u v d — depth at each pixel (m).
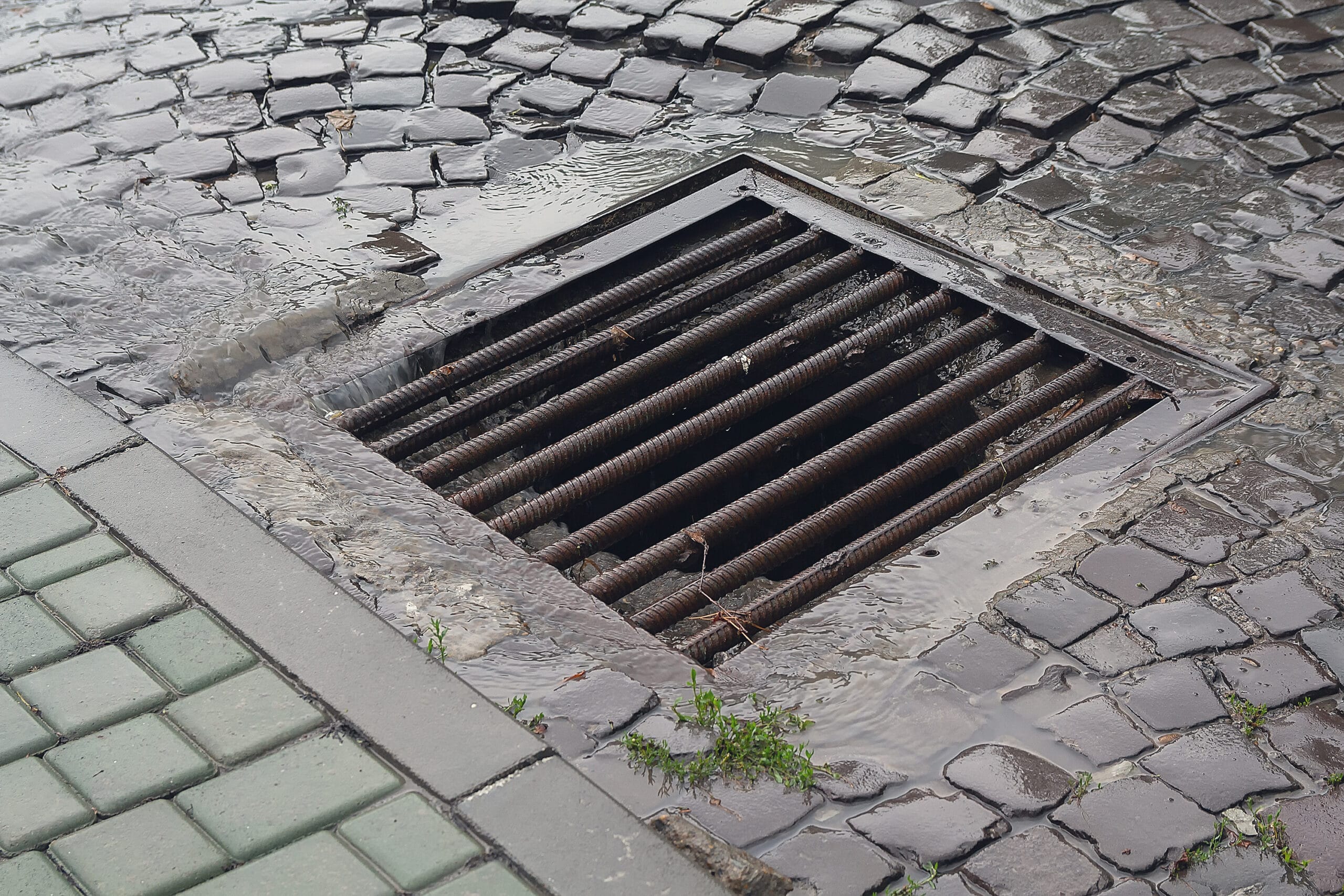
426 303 4.66
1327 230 4.75
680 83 6.12
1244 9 6.27
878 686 2.99
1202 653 3.06
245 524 3.50
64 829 2.64
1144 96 5.69
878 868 2.54
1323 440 3.78
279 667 3.04
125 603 3.24
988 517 3.55
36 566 3.37
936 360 4.38
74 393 4.05
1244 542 3.40
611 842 2.58
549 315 4.78
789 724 2.89
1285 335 4.26
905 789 2.72
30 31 6.86
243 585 3.28
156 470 3.71
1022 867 2.54
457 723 2.86
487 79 6.23
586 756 2.80
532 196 5.32
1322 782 2.71
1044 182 5.21
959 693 2.96
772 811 2.66
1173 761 2.77
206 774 2.76
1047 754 2.80
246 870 2.54
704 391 4.36
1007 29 6.30
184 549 3.41
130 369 4.26
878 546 3.60
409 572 3.38
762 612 3.40
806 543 3.74
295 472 3.80
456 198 5.32
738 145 5.61
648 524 3.94
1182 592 3.24
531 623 3.23
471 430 4.62
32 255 4.86
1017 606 3.22
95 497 3.61
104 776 2.76
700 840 2.57
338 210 5.21
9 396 4.06
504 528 3.83
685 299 4.70
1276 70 5.81
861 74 6.00
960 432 4.32
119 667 3.05
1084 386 4.21
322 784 2.73
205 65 6.43
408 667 3.02
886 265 4.87
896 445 5.07
